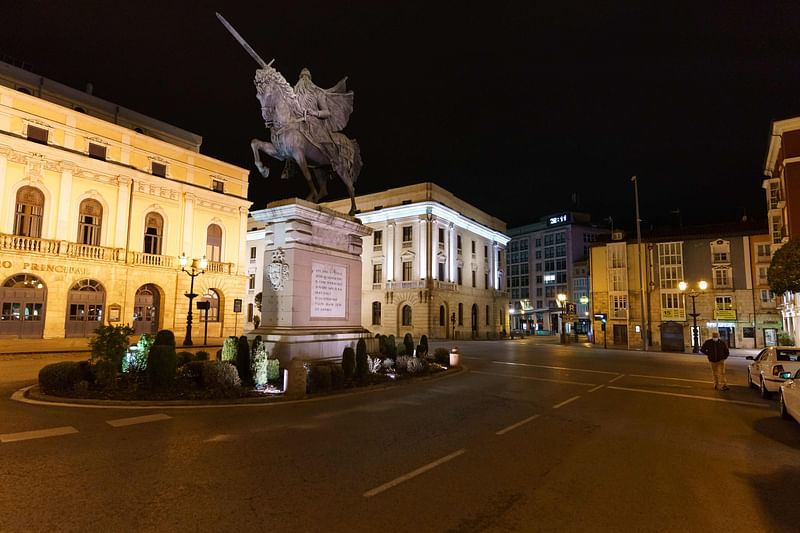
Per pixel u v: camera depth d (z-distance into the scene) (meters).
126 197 32.94
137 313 33.66
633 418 9.48
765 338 39.72
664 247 44.06
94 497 4.74
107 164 31.94
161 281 34.56
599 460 6.49
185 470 5.62
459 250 60.38
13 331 27.53
